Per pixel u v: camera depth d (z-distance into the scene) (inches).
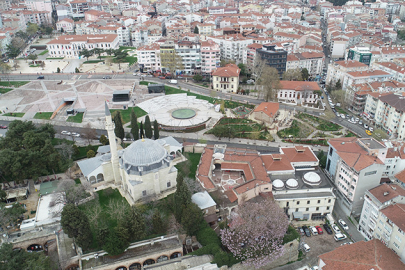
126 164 4790.8
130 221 4030.5
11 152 5167.3
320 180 5147.6
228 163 5590.6
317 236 4805.6
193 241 4325.8
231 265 4023.1
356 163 4970.5
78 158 6102.4
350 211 5132.9
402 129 7165.4
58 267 3892.7
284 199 4879.4
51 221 4498.0
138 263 3988.7
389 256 3858.3
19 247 4217.5
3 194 4820.4
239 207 4574.3
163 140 5713.6
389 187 4643.2
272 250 4077.3
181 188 4224.9
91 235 3986.2
